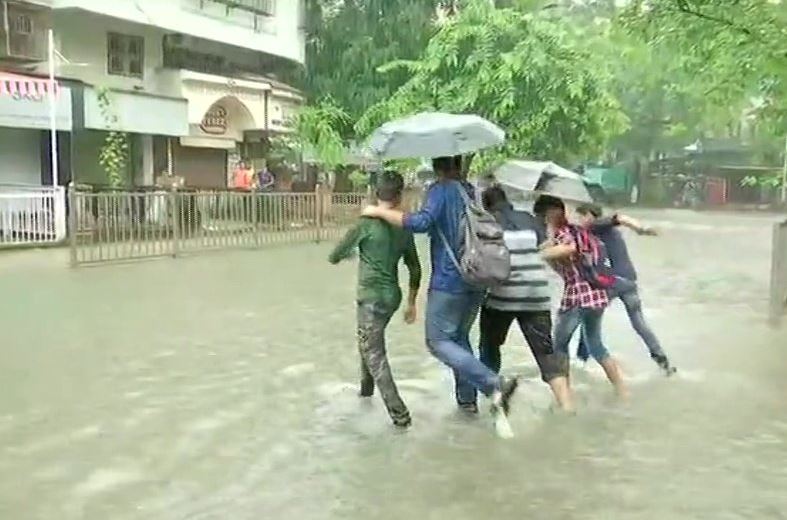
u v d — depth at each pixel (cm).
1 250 1803
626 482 551
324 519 490
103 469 566
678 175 4878
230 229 1953
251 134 2825
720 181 4812
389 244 670
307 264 1730
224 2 2666
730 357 917
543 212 741
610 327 1088
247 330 1028
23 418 672
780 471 572
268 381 795
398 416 663
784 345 980
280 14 2912
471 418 690
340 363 869
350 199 2309
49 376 800
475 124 662
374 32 2952
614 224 841
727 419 687
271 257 1848
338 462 584
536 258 697
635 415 698
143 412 693
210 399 733
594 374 840
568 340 740
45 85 2009
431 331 662
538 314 692
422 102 2270
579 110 2208
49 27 2188
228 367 845
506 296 686
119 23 2391
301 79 3039
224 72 2797
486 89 2173
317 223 2208
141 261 1711
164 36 2577
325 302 1246
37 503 510
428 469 572
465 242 639
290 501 516
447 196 649
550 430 659
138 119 2328
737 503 518
